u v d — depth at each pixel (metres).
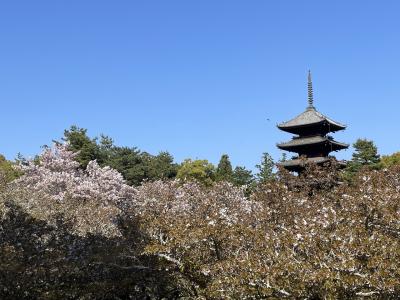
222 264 9.42
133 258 11.94
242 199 18.28
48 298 10.77
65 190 25.02
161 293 12.92
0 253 10.45
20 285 10.71
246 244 10.30
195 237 10.44
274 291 8.56
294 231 9.75
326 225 9.94
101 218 14.79
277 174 19.50
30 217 12.30
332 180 18.89
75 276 11.87
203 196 17.55
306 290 8.30
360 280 7.86
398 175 16.02
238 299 9.00
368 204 10.62
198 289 11.20
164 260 11.68
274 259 8.85
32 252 11.46
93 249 12.20
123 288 12.53
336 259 8.44
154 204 16.56
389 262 8.09
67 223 12.88
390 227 10.32
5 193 17.03
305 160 21.97
